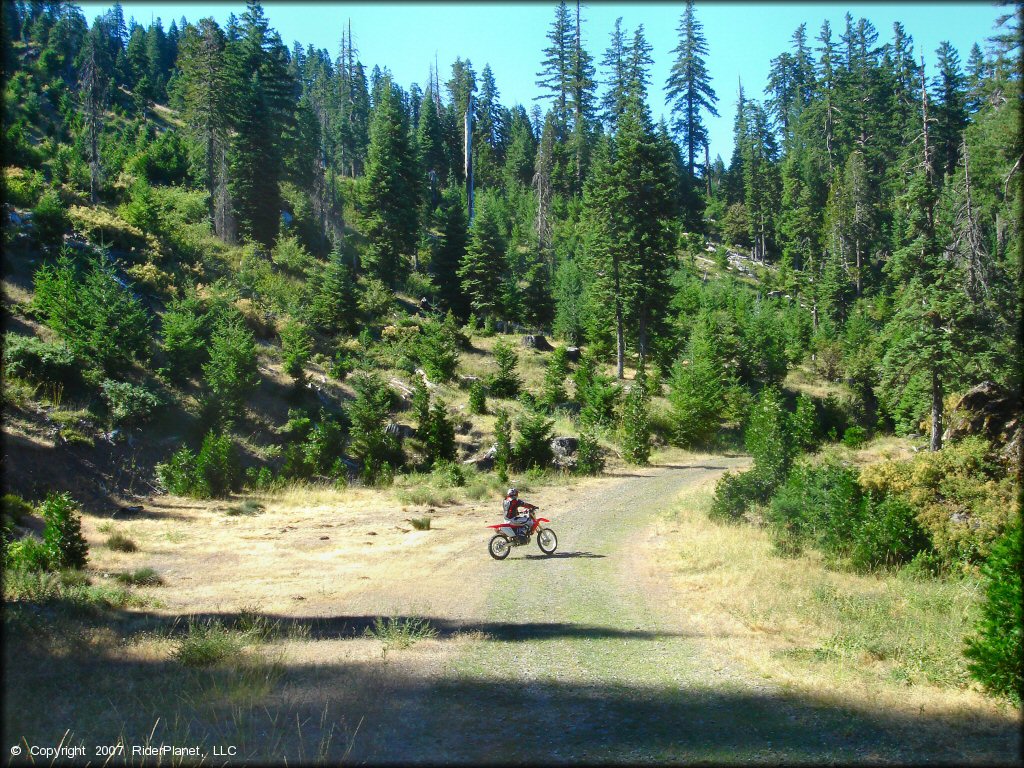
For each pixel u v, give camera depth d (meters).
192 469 22.55
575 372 42.72
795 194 86.06
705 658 8.12
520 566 14.12
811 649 8.47
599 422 36.12
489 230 49.53
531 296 53.41
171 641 8.52
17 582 10.23
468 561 14.62
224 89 49.53
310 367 34.28
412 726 5.93
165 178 53.31
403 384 35.19
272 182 48.22
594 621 9.90
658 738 5.70
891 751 5.37
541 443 29.22
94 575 12.16
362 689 6.85
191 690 6.76
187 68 57.78
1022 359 22.05
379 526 18.81
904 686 7.12
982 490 13.91
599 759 5.24
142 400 23.98
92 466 20.94
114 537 15.04
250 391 27.86
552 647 8.58
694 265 78.25
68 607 9.46
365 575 13.23
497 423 29.62
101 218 34.94
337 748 5.36
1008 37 20.34
